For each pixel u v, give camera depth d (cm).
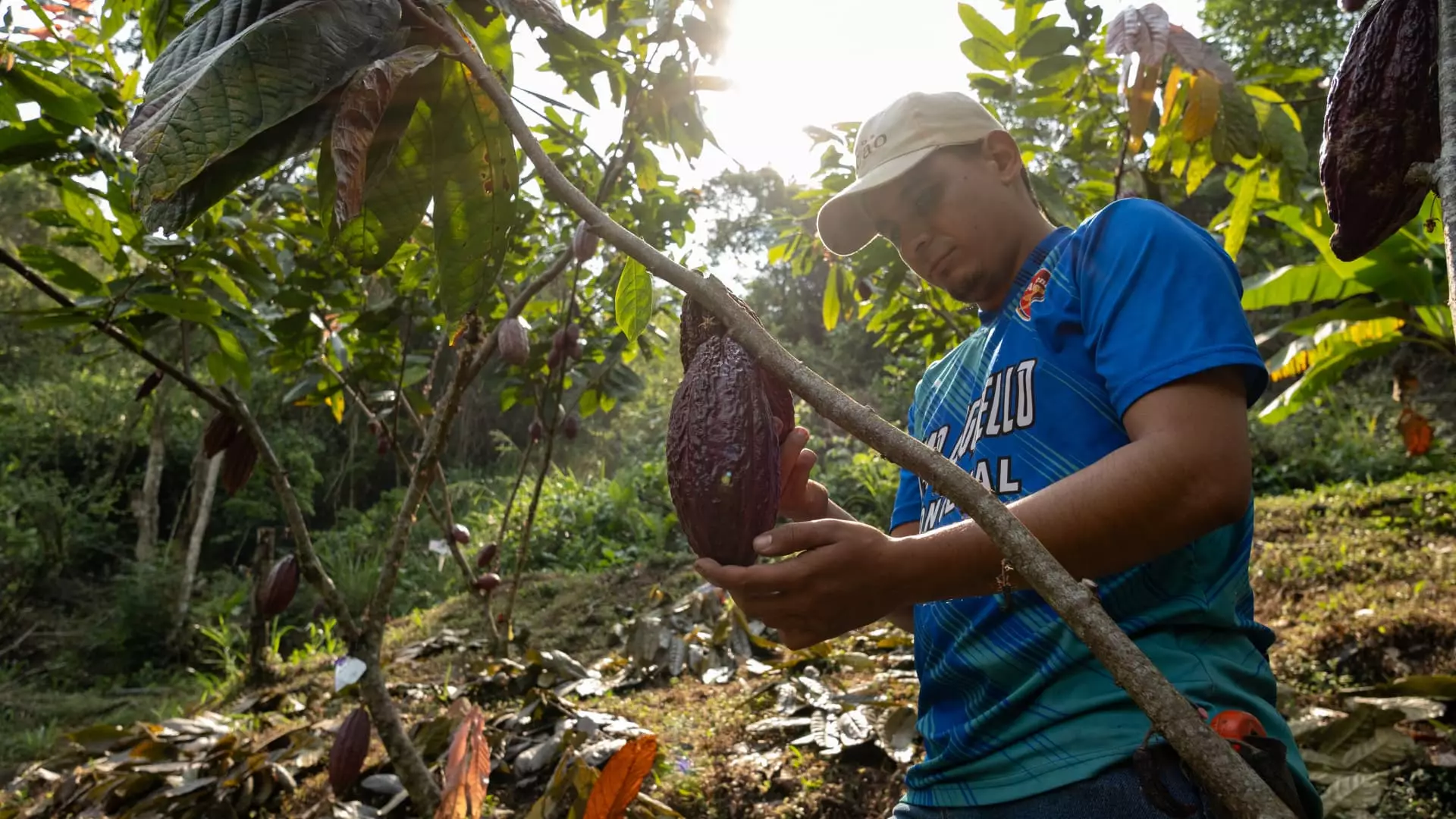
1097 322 111
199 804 341
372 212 101
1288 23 1223
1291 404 482
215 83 72
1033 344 124
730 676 439
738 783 312
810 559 82
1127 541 92
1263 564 500
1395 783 264
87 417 1450
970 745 126
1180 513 92
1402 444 859
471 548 935
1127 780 106
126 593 1155
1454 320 55
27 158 209
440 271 105
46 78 190
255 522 1559
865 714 342
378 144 92
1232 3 1245
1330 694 328
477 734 169
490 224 104
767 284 1881
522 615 620
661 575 665
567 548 884
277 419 1525
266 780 350
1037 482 118
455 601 680
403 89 91
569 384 423
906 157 136
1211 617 113
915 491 168
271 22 76
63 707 921
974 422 131
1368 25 80
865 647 450
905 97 142
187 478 1631
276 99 73
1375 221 80
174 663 1125
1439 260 387
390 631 634
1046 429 119
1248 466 97
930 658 139
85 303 221
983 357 140
